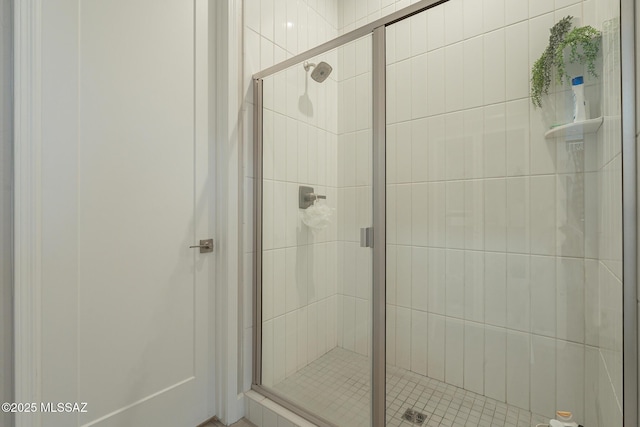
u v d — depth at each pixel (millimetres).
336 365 1444
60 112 1021
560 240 1337
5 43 933
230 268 1466
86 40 1081
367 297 1394
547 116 1353
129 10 1190
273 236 1564
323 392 1438
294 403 1425
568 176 1308
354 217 1439
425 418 1415
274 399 1465
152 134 1264
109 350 1145
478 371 1548
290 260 1547
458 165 1583
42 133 982
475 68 1527
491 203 1506
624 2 802
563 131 1310
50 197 1003
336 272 1469
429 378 1669
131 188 1202
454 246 1604
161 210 1295
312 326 1495
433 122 1638
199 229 1428
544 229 1376
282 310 1560
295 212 1540
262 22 1625
